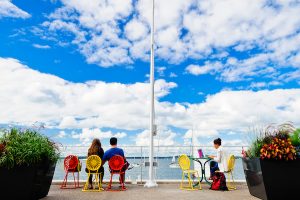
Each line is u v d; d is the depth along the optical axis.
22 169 6.16
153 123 10.19
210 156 9.02
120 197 7.26
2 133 6.63
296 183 6.31
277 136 6.77
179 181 10.41
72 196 7.41
